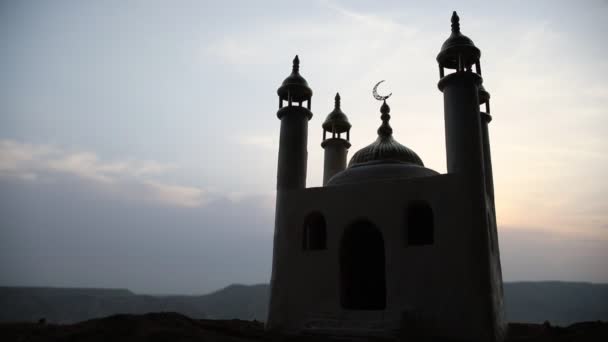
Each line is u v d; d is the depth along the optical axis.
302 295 17.91
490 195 20.42
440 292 15.47
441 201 16.31
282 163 20.41
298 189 19.55
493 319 14.67
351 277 18.83
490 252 15.81
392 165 19.31
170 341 12.25
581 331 17.44
